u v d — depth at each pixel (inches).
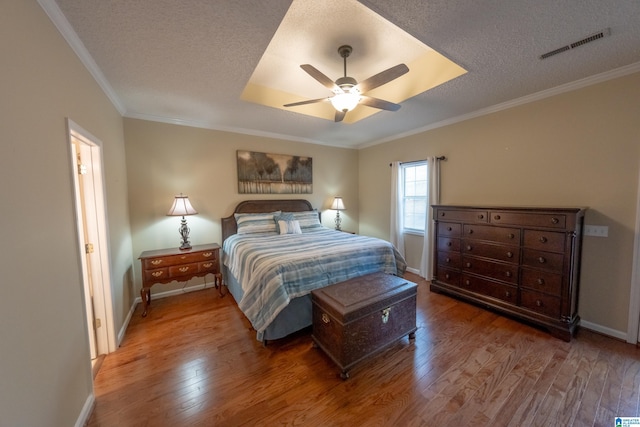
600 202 91.0
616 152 87.4
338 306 72.4
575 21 61.6
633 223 85.0
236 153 150.6
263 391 66.1
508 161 115.3
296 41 85.4
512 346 84.5
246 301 88.3
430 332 93.7
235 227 147.3
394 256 117.3
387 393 65.0
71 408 52.8
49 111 49.8
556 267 89.4
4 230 35.9
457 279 121.5
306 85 115.5
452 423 55.9
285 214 156.5
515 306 100.9
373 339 75.9
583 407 59.4
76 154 77.4
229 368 75.2
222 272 145.6
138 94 98.5
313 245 111.4
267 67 100.4
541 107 104.2
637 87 82.6
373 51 92.9
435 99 109.5
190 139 136.0
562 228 87.4
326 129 154.4
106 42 65.0
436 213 129.1
